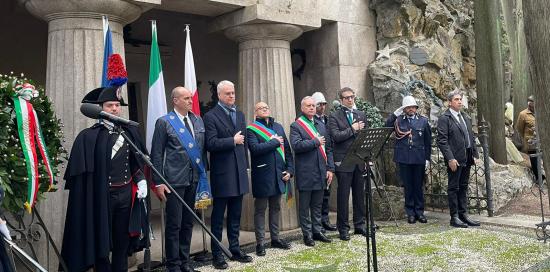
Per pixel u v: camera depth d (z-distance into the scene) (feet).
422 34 29.73
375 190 24.99
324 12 26.17
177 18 29.76
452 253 18.01
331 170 19.95
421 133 23.40
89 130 13.67
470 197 25.02
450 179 22.40
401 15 28.45
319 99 20.74
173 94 16.20
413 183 23.75
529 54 15.28
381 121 26.07
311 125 19.65
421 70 28.66
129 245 14.53
